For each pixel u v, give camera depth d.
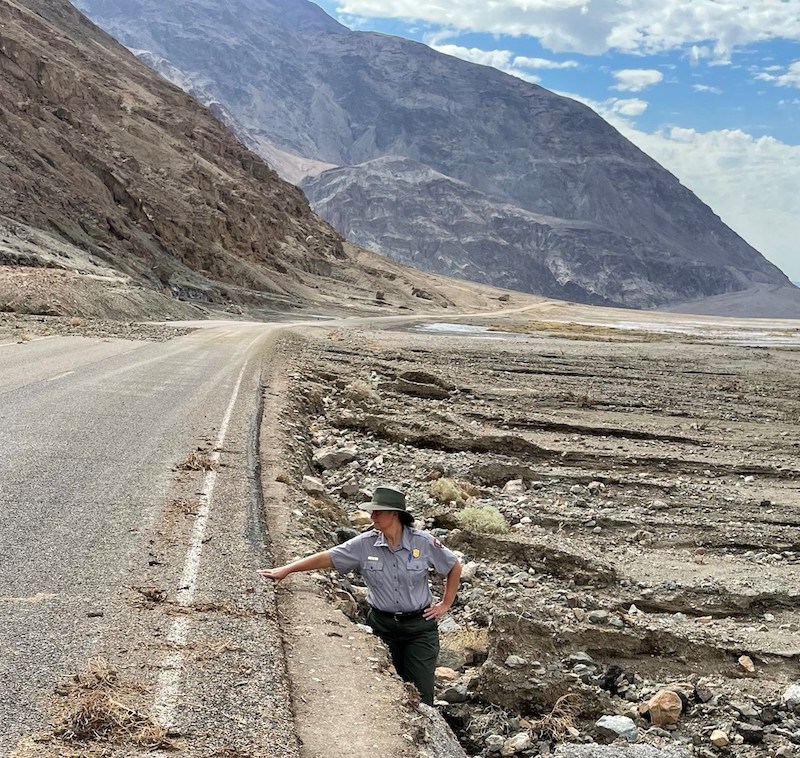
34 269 42.94
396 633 5.83
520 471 14.69
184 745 3.99
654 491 14.43
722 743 6.47
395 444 16.11
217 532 7.41
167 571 6.31
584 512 12.83
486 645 7.61
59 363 18.98
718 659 7.94
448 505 11.95
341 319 80.50
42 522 7.17
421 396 23.27
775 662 7.95
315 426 16.53
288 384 19.56
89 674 4.49
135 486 8.69
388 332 59.44
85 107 94.38
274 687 4.71
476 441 16.31
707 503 13.77
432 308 132.38
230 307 72.50
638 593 9.66
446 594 5.87
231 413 14.20
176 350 25.55
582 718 6.75
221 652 5.05
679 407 25.55
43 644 4.84
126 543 6.85
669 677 7.64
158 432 11.82
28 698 4.20
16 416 12.02
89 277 47.97
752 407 26.84
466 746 6.25
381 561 5.79
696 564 10.96
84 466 9.35
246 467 10.26
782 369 42.97
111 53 138.75
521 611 8.00
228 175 117.81
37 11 131.12
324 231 146.88
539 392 25.61
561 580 9.87
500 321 104.81
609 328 95.88
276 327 49.78
